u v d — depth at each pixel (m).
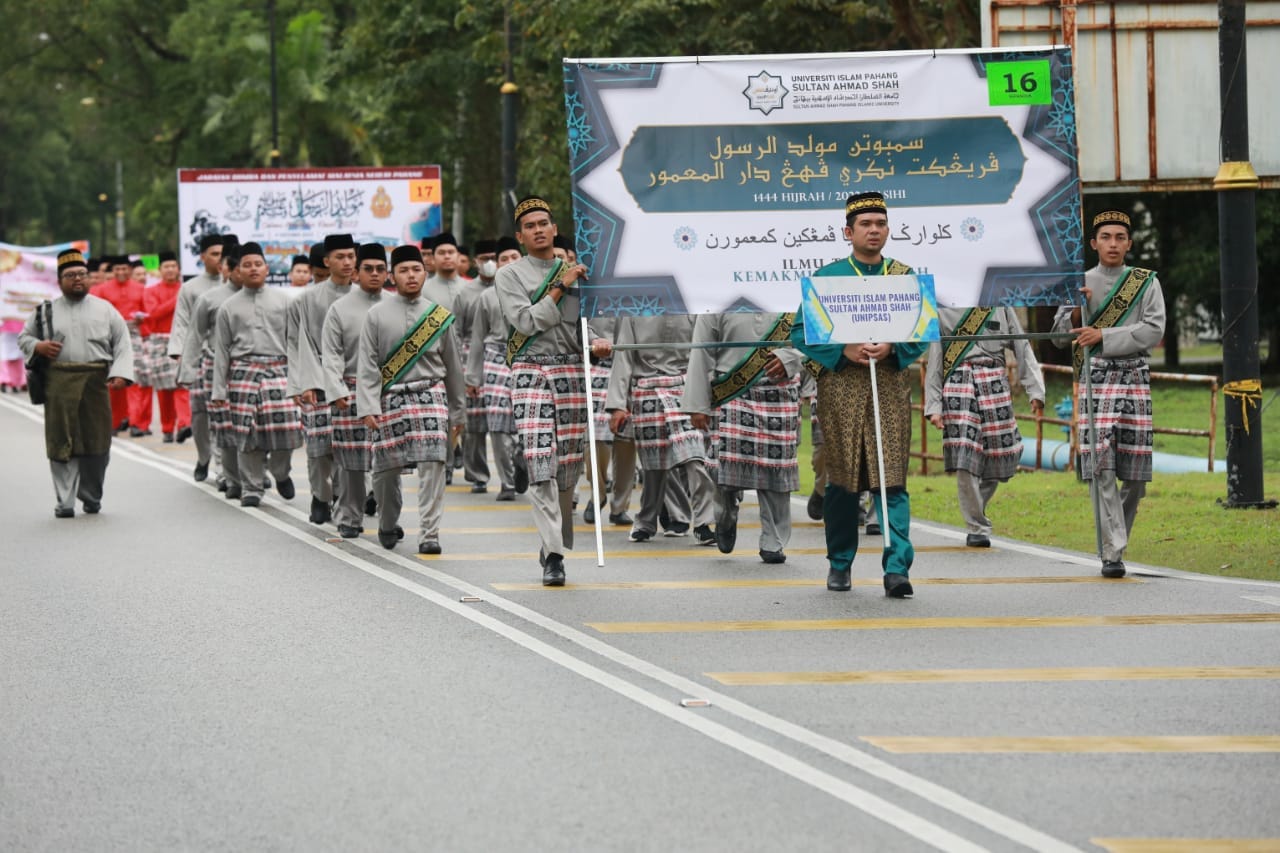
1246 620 9.95
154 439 24.86
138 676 8.80
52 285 33.84
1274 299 33.56
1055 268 11.80
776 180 11.65
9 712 8.05
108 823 6.32
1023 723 7.57
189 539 14.17
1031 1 17.00
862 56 11.66
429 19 41.50
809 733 7.43
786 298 11.66
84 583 11.88
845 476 10.91
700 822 6.19
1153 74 16.98
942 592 11.05
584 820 6.23
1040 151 11.78
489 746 7.27
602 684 8.42
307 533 14.53
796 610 10.44
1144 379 11.66
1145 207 33.09
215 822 6.30
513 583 11.65
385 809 6.41
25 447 22.70
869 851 5.85
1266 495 15.70
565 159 35.22
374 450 13.20
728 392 12.30
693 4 32.34
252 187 26.62
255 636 9.81
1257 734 7.38
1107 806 6.36
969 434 12.94
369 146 56.38
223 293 18.45
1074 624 9.88
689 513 14.34
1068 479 17.80
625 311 11.55
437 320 13.09
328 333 13.79
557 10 30.84
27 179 87.38
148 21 64.75
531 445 11.51
